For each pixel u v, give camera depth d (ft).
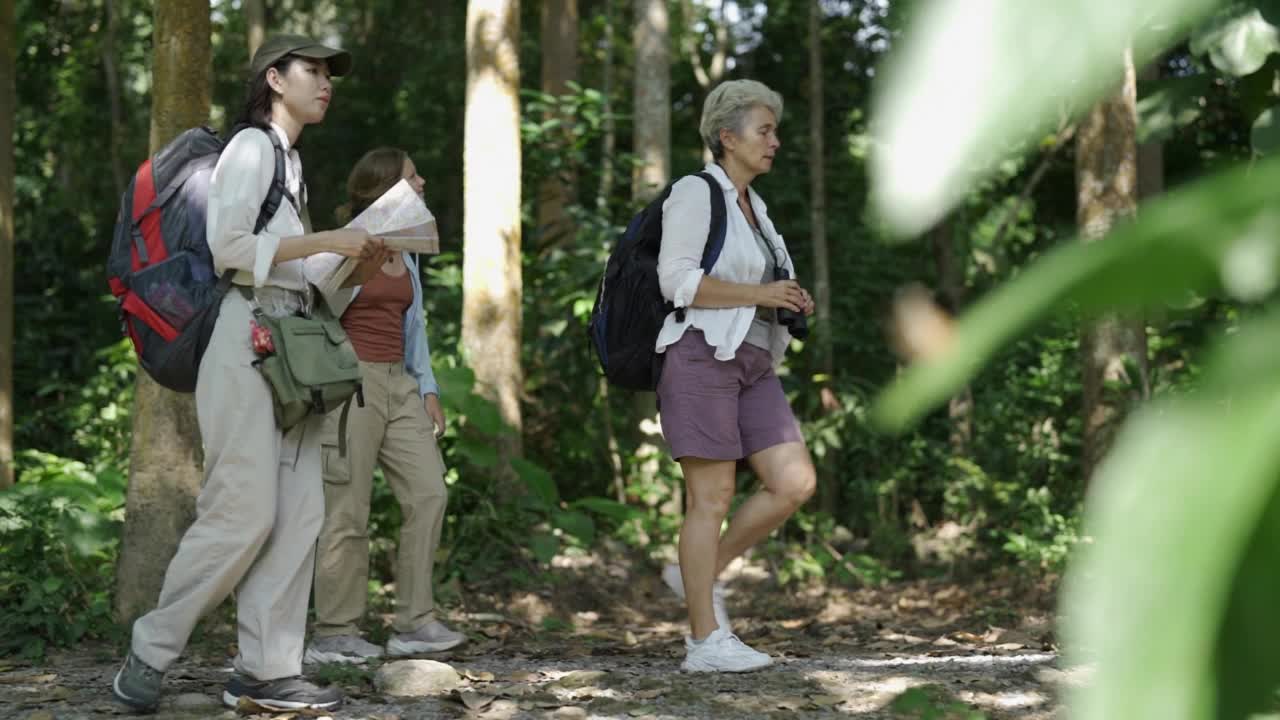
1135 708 0.55
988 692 12.52
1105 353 24.59
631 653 17.81
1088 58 0.58
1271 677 0.55
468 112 27.22
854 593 28.14
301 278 11.66
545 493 25.89
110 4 49.06
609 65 42.16
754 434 14.44
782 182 41.39
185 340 11.25
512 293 27.04
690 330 13.80
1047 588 24.26
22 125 48.75
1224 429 0.58
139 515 19.08
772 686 13.12
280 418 11.41
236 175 11.25
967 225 39.58
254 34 40.83
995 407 33.35
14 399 39.37
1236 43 12.30
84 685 14.32
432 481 16.84
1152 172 25.84
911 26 0.58
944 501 33.55
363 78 59.06
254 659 11.78
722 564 14.62
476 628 21.01
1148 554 0.57
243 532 11.34
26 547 18.61
